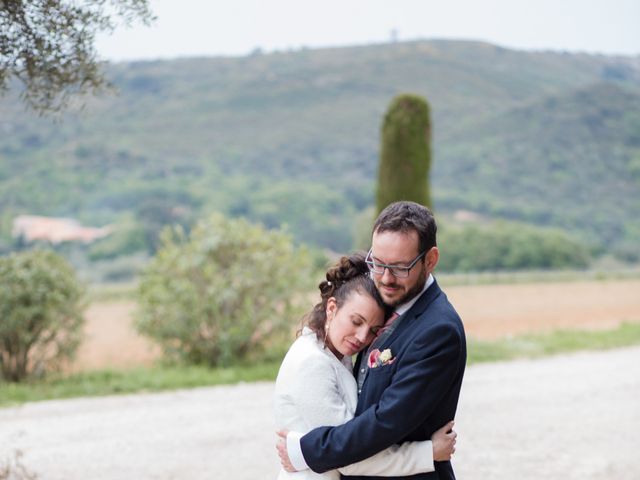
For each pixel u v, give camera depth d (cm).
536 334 1552
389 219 270
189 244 1177
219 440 720
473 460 663
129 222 6794
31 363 1131
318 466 271
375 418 264
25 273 1041
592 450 700
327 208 8331
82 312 1130
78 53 433
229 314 1165
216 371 1082
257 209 8062
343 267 297
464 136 10612
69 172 9012
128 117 12250
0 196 8081
